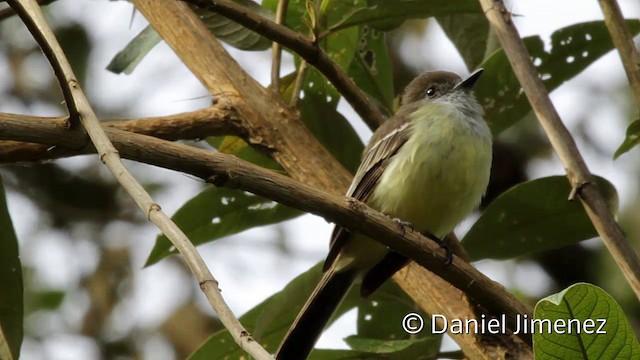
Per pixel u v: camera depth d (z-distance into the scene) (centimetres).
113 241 1363
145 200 470
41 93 1405
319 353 784
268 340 834
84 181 1380
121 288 1329
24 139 527
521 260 1169
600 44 858
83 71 1330
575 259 1148
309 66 818
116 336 1300
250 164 571
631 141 752
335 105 863
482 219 833
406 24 1359
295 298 818
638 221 1138
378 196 902
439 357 771
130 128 727
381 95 927
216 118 750
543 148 1230
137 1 811
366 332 840
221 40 870
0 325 740
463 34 946
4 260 747
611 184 782
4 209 748
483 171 903
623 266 602
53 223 1369
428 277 729
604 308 429
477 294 640
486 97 904
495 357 671
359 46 907
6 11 788
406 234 629
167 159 553
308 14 779
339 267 833
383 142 902
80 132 535
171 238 451
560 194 811
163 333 1297
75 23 1332
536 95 650
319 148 758
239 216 862
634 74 666
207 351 782
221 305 420
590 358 440
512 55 664
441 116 898
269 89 775
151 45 896
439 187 888
